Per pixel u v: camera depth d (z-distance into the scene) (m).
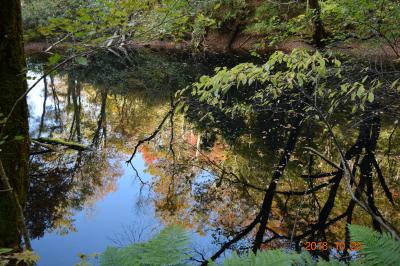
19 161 3.60
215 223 5.22
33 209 5.64
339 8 7.08
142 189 6.39
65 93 13.65
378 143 7.63
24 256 2.18
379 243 1.76
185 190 6.38
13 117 3.54
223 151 7.98
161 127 9.83
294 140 8.20
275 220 5.27
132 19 2.71
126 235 4.88
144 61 16.75
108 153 8.18
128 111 11.28
